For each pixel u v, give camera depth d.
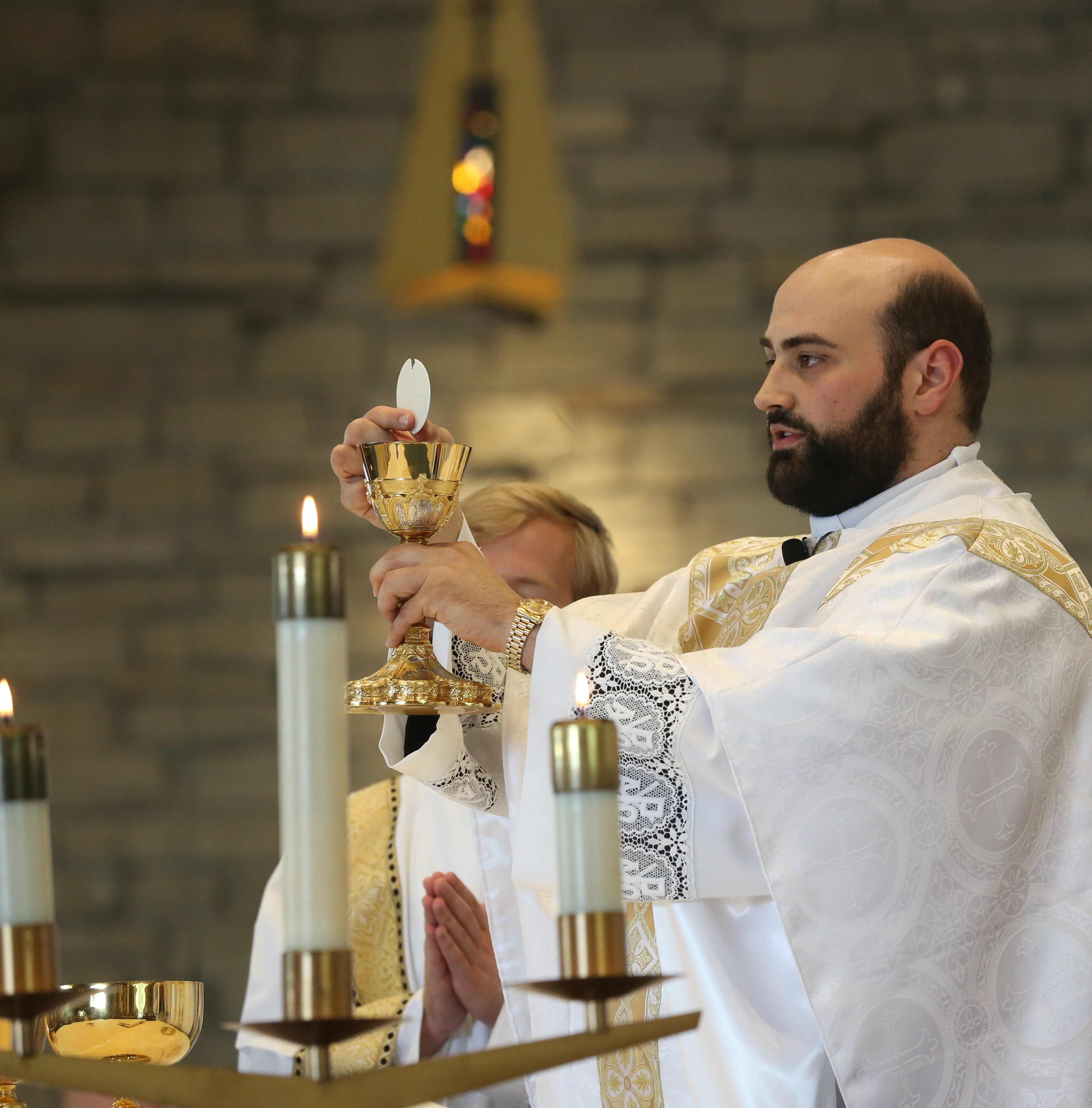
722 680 3.58
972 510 4.34
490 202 10.80
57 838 10.84
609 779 1.91
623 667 3.61
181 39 11.66
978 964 3.55
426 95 10.95
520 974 4.52
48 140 11.59
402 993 5.50
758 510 11.03
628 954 3.98
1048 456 11.02
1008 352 11.15
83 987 3.03
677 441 11.12
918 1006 3.46
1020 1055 3.54
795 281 4.67
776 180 11.41
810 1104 3.55
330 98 11.61
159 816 10.88
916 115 11.42
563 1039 1.94
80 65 11.66
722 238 11.34
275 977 5.65
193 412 11.34
